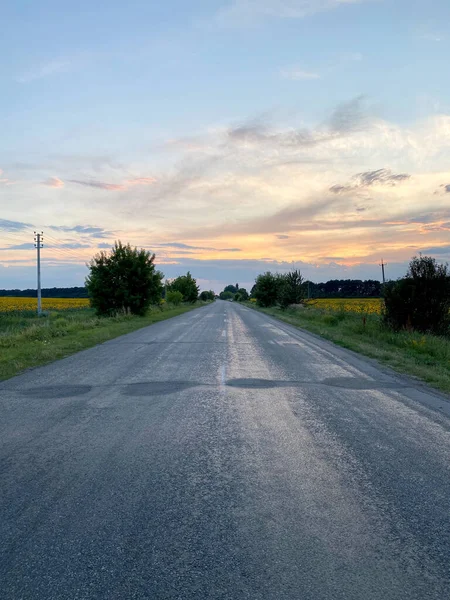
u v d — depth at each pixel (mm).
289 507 4105
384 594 2904
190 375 10922
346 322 26953
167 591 2930
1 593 2910
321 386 9766
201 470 5000
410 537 3605
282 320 34344
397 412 7629
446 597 2883
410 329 19375
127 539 3549
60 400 8375
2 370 11336
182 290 94750
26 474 4891
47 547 3441
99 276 37000
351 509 4074
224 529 3707
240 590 2936
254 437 6195
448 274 19938
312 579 3051
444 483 4680
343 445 5879
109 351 15398
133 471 4973
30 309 53906
